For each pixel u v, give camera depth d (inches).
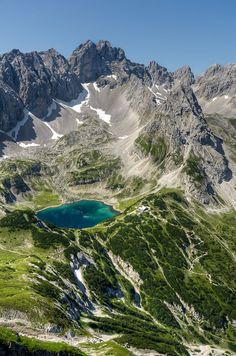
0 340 4087.1
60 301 7258.9
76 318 7303.2
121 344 6968.5
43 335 5644.7
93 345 6053.2
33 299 6373.0
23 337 4416.8
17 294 6456.7
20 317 5787.4
